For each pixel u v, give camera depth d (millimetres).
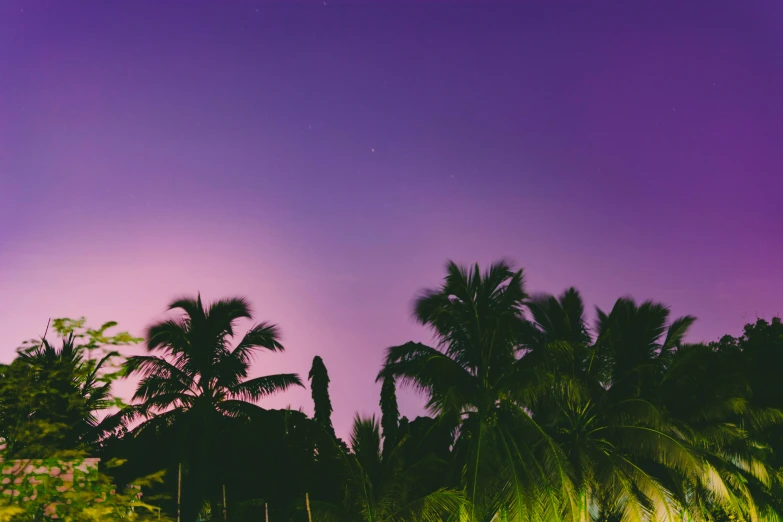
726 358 26672
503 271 25344
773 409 25922
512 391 23109
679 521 22078
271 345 29078
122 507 10586
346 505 22328
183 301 28656
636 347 26969
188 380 28188
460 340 25047
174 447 26188
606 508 23859
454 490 21453
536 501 20719
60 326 10430
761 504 25891
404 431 33094
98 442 25734
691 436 24484
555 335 26297
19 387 10297
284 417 25906
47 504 9570
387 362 24812
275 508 25406
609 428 23969
